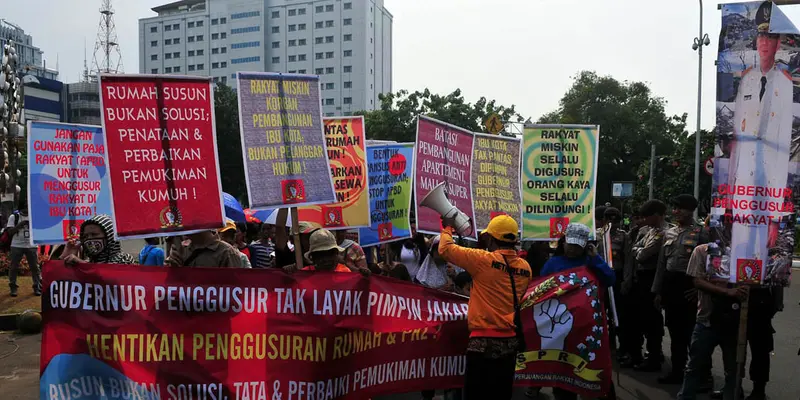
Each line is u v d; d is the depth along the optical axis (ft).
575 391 17.44
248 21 404.36
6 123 52.11
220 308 14.53
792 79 15.15
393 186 22.06
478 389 14.20
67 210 18.28
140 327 14.20
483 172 21.31
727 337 17.80
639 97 168.25
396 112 140.67
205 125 14.66
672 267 22.00
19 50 495.82
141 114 14.07
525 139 20.90
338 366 15.15
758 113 15.29
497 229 14.75
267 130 15.48
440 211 15.14
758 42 15.12
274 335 14.76
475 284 14.51
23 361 25.75
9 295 36.55
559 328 17.40
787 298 45.50
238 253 16.60
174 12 439.63
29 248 36.47
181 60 420.36
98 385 14.05
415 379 16.14
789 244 15.48
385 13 435.53
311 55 401.90
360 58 394.11
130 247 80.38
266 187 15.31
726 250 15.66
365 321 15.52
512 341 14.29
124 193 13.80
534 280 17.84
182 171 14.39
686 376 18.43
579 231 17.46
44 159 17.92
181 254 16.15
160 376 14.20
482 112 138.00
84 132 18.65
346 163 20.44
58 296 13.96
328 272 15.26
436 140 20.20
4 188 51.55
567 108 169.48
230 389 14.46
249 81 15.35
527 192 20.85
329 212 20.35
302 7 401.49
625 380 23.11
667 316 22.49
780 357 26.63
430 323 16.24
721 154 15.48
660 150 165.78
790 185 15.35
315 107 16.29
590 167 21.08
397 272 20.08
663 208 24.31
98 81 13.70
